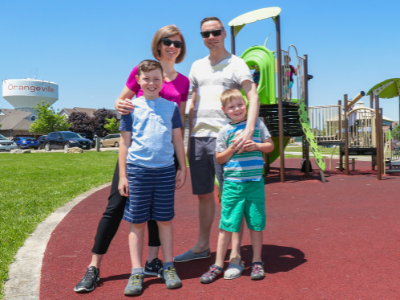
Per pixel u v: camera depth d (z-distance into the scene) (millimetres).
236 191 2629
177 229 4047
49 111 49938
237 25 8562
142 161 2453
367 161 14398
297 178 8758
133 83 2695
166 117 2551
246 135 2574
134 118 2514
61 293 2393
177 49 2793
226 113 2748
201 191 3010
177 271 2783
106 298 2312
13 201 5562
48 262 2996
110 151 23938
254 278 2541
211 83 2980
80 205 5484
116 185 2566
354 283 2432
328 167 11852
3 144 28453
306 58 9688
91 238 3723
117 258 3098
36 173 9797
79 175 9398
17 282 2574
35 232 3934
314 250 3178
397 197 5801
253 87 2848
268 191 6801
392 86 10570
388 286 2365
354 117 11758
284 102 8719
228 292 2357
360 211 4766
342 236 3592
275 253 3125
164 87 2789
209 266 2883
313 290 2342
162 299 2283
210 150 2943
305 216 4555
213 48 2977
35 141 34375
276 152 10539
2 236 3633
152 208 2547
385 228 3846
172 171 2568
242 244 3441
